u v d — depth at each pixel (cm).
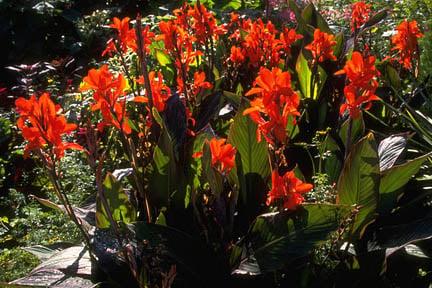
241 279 279
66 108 554
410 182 331
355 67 268
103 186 293
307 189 248
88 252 290
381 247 285
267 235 263
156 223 286
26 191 516
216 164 265
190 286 269
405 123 402
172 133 321
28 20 803
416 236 279
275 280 278
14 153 547
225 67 447
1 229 432
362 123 350
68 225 373
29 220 416
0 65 796
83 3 879
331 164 330
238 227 290
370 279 281
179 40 359
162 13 812
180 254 267
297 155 365
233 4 799
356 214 271
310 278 279
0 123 566
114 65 569
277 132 246
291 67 450
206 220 287
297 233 256
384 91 418
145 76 299
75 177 439
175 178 298
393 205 302
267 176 291
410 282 307
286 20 657
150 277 275
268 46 405
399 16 613
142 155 303
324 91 417
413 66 402
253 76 420
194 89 378
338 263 282
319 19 472
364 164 281
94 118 495
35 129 241
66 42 795
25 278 273
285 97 244
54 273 276
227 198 283
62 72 670
